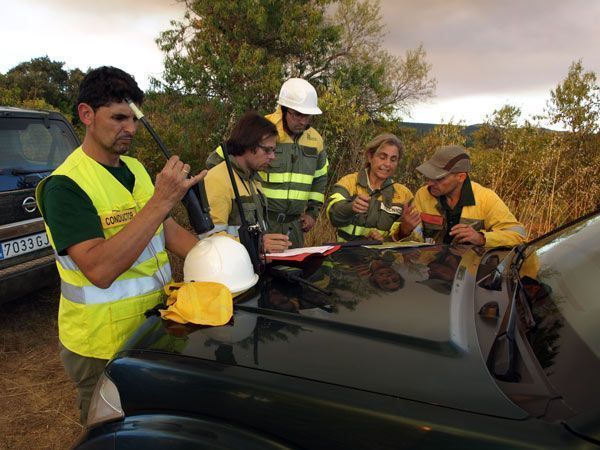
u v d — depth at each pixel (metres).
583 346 1.28
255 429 1.32
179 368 1.43
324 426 1.24
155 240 1.99
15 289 3.54
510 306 1.60
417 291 1.75
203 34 7.56
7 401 2.96
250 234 1.96
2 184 3.55
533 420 1.12
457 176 2.89
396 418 1.19
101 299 1.79
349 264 2.08
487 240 2.67
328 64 8.29
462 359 1.33
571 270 1.66
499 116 7.40
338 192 3.26
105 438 1.45
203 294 1.68
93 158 1.78
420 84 9.15
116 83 1.67
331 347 1.42
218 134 7.03
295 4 7.65
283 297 1.74
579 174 5.43
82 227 1.64
